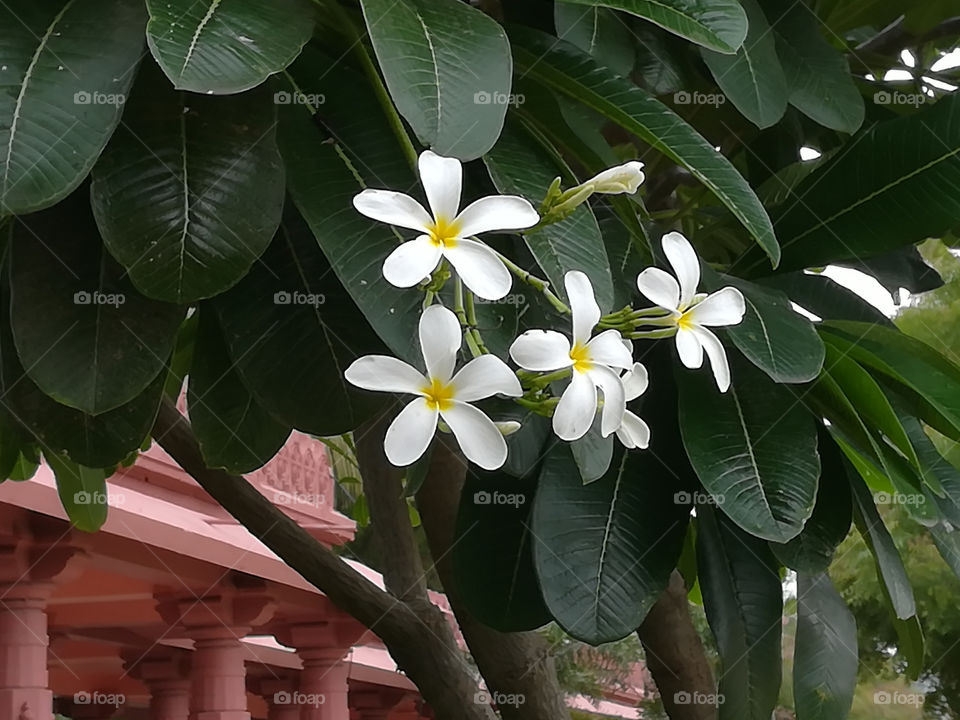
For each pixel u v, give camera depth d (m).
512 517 0.71
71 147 0.44
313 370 0.56
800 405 0.63
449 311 0.43
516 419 0.61
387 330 0.48
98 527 1.01
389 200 0.43
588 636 0.61
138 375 0.52
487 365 0.43
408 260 0.42
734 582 0.71
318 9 0.55
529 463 0.63
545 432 0.64
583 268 0.51
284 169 0.51
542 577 0.61
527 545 0.70
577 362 0.46
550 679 0.87
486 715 0.86
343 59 0.56
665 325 0.51
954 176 0.67
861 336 0.66
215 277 0.48
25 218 0.53
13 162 0.43
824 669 0.72
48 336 0.52
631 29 0.72
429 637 0.86
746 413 0.63
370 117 0.54
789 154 0.86
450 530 0.88
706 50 0.66
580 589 0.61
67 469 0.95
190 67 0.43
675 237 0.52
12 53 0.45
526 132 0.57
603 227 0.65
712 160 0.55
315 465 2.61
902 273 0.87
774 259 0.54
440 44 0.46
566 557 0.62
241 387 0.68
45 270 0.53
